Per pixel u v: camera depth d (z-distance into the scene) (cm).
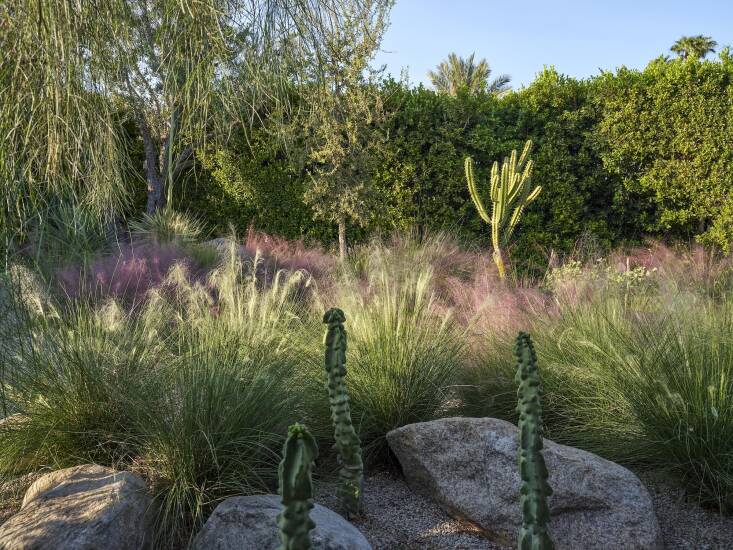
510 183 689
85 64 208
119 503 227
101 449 285
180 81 210
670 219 858
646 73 866
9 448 277
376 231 927
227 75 214
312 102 241
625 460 303
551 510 247
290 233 984
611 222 907
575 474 253
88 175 219
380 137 855
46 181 214
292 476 84
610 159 873
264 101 230
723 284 512
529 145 691
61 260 324
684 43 2359
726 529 256
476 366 380
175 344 362
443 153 915
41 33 193
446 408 368
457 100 917
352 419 323
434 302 436
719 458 274
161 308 426
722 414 275
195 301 404
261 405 293
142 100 218
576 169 905
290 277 472
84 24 203
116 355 319
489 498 258
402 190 930
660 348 320
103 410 293
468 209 920
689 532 255
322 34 226
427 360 347
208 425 271
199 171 973
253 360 328
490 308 449
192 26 202
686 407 280
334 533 213
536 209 907
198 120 218
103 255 495
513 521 249
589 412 328
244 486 266
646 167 877
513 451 265
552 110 906
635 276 611
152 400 284
